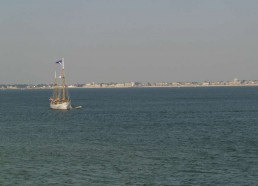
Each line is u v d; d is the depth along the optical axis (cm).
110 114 17212
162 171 5906
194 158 6806
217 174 5731
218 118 14900
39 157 6969
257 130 10856
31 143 8619
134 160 6650
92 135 9950
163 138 9300
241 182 5331
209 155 7062
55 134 10225
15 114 17488
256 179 5466
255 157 6869
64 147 8025
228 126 12012
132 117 15638
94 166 6231
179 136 9662
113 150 7619
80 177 5616
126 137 9512
